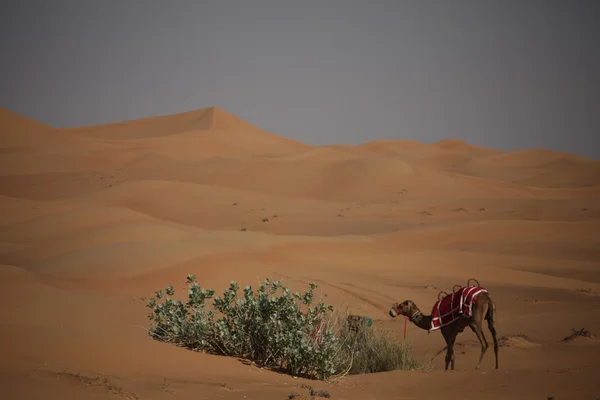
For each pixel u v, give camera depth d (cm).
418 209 12375
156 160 18038
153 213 11050
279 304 1578
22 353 1188
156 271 4225
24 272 3688
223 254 4878
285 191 15062
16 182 14362
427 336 3203
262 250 5447
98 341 1379
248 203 12062
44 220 6588
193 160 18812
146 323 2270
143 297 3628
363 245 6744
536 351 2439
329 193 14825
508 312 4256
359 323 2050
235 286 1675
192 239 5397
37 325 1486
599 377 1518
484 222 9381
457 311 1850
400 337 3161
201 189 12550
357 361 1859
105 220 6619
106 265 4222
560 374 1564
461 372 1612
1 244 5559
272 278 4538
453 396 1341
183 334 1641
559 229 9356
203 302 1684
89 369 1183
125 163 18062
